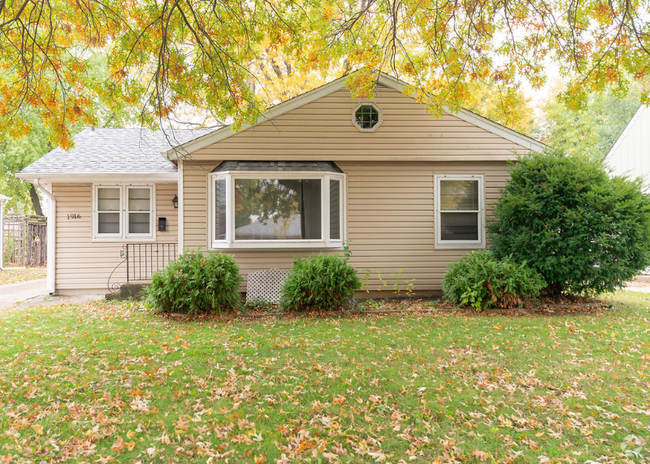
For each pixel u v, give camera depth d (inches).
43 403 158.6
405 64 278.2
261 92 716.7
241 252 382.9
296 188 375.2
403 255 397.4
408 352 224.2
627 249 321.4
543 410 157.8
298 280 326.0
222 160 382.9
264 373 193.2
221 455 124.1
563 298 365.1
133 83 252.8
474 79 271.0
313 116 383.6
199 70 254.4
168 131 545.3
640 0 219.9
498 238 360.5
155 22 229.5
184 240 379.9
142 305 366.6
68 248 445.7
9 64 247.6
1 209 717.9
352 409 156.5
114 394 167.5
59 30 261.1
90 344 234.4
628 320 300.4
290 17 263.0
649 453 127.9
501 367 202.4
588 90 242.5
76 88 256.7
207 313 325.1
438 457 125.0
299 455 125.6
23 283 575.2
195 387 175.9
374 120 389.7
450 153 391.2
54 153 460.8
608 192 327.3
